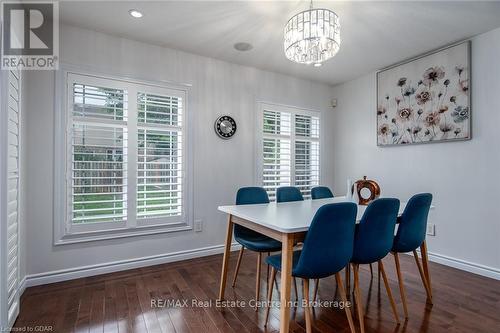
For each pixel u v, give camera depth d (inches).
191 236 135.7
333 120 187.5
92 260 112.7
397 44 124.5
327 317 82.8
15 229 78.8
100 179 112.9
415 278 111.0
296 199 125.3
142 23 107.5
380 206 73.3
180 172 132.1
